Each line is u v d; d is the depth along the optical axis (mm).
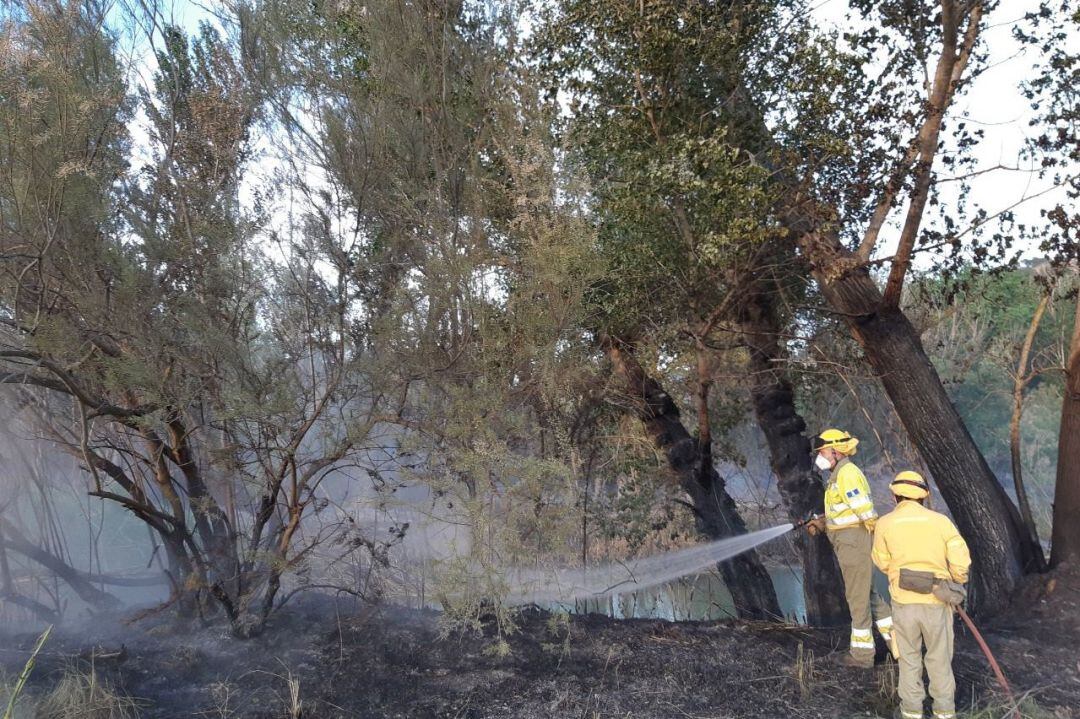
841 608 7852
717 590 10375
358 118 5410
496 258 5707
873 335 7504
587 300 6613
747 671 5168
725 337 8578
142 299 4684
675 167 6328
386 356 4977
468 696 4594
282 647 4953
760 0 6770
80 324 4660
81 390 4285
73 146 4477
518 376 5730
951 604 4367
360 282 5363
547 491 5574
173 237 4895
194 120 5129
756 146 7145
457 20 6215
